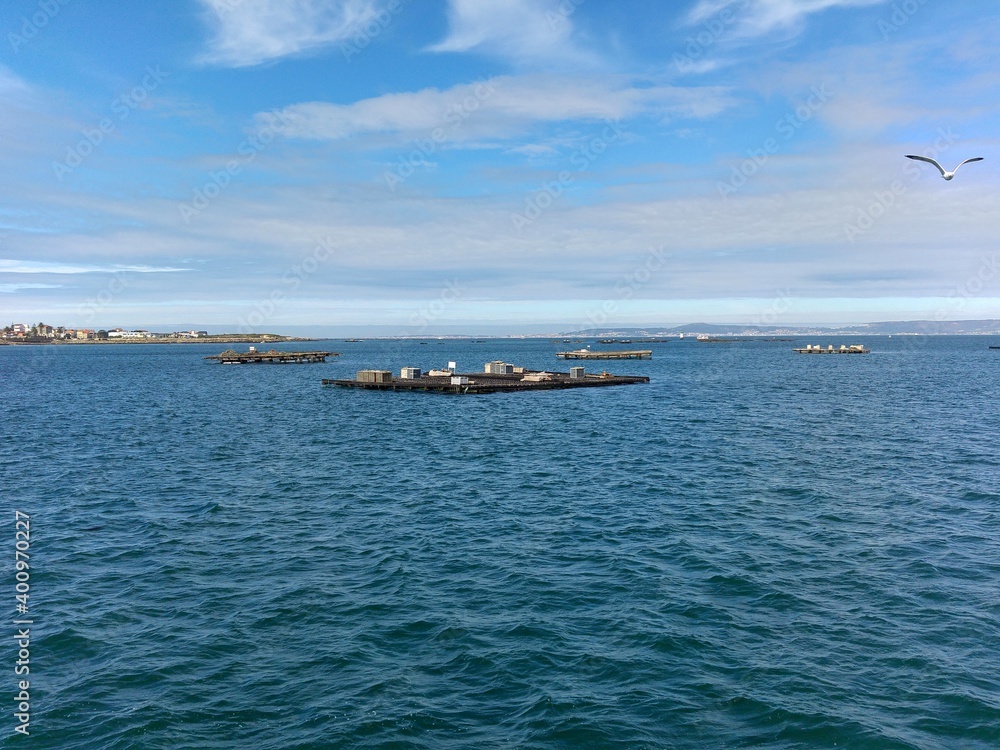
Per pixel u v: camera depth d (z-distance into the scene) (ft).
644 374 354.13
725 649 44.83
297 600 53.36
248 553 64.80
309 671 42.52
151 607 52.39
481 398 219.41
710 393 236.22
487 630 47.80
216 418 172.24
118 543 68.13
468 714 37.78
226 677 41.91
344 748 34.73
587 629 47.85
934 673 41.55
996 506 79.15
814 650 44.60
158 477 99.66
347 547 66.23
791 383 281.54
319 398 223.51
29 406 205.46
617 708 38.19
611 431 144.05
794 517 75.56
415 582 56.80
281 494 88.43
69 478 99.30
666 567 59.82
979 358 519.60
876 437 132.77
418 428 149.89
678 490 88.94
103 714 37.88
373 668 42.78
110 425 159.43
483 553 63.98
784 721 36.81
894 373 342.23
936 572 58.13
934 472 98.53
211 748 34.86
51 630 48.42
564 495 86.74
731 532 69.97
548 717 37.29
